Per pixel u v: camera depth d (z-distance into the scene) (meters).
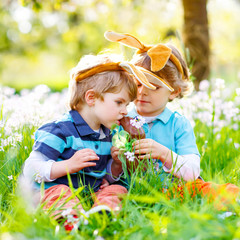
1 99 3.40
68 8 7.39
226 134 3.50
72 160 2.17
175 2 8.46
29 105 3.22
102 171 2.38
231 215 1.82
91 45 13.24
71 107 2.40
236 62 14.30
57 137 2.24
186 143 2.60
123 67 2.29
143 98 2.54
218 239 1.43
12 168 2.50
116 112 2.28
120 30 10.52
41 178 2.18
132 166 2.25
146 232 1.58
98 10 9.62
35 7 5.93
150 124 2.68
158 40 3.34
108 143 2.46
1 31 13.78
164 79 2.58
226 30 13.56
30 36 14.66
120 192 2.22
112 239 1.62
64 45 15.84
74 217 1.84
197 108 4.06
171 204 1.83
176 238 1.42
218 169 3.05
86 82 2.32
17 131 2.90
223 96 4.20
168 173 2.43
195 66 6.03
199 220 1.48
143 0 8.69
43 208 2.03
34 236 1.54
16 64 18.77
